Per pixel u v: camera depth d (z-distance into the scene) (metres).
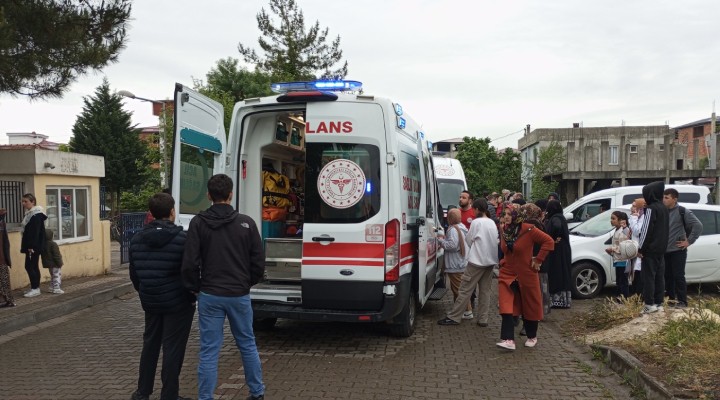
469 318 8.20
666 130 35.38
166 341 4.57
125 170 37.38
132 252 4.54
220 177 4.56
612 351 5.88
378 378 5.44
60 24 9.09
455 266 8.13
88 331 7.70
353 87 6.30
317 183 6.12
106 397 4.96
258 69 30.48
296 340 6.88
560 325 7.71
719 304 7.52
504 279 6.49
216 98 25.83
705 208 10.02
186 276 4.34
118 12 9.48
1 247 8.65
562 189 25.44
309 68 30.61
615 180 22.14
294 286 6.47
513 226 6.45
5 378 5.55
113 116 37.53
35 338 7.31
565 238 8.14
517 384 5.30
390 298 6.02
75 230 12.27
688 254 9.68
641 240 7.27
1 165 10.63
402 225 6.23
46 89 9.74
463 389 5.15
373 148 6.05
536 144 36.00
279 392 5.01
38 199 10.88
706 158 33.06
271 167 7.45
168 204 4.61
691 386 4.66
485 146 34.78
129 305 9.77
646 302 7.22
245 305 4.48
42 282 10.98
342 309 6.14
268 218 6.90
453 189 13.71
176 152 5.66
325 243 6.07
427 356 6.20
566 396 5.01
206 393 4.35
